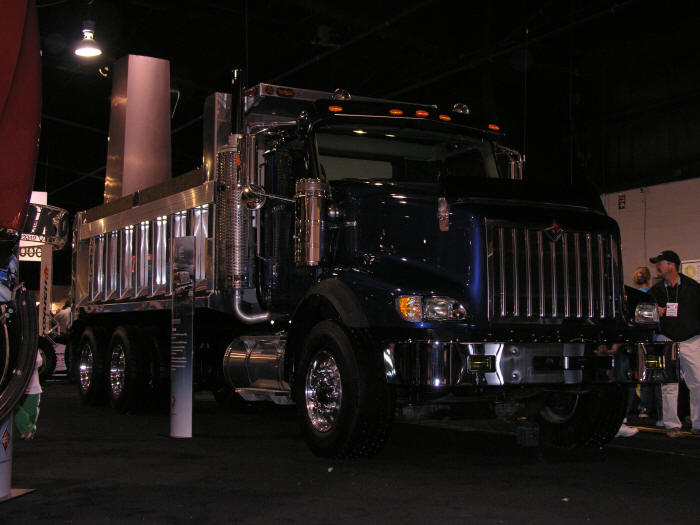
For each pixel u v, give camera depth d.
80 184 34.88
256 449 7.12
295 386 6.96
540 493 5.19
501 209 6.31
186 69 22.12
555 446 7.47
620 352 6.53
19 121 4.80
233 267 8.01
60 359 18.62
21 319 4.89
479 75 19.61
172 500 4.98
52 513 4.65
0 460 5.02
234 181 8.05
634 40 16.95
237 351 8.50
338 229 6.93
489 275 6.14
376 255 6.64
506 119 19.05
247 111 8.33
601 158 17.56
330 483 5.51
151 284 10.15
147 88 14.52
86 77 23.47
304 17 19.75
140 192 10.41
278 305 7.85
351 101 7.61
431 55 19.41
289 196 7.77
